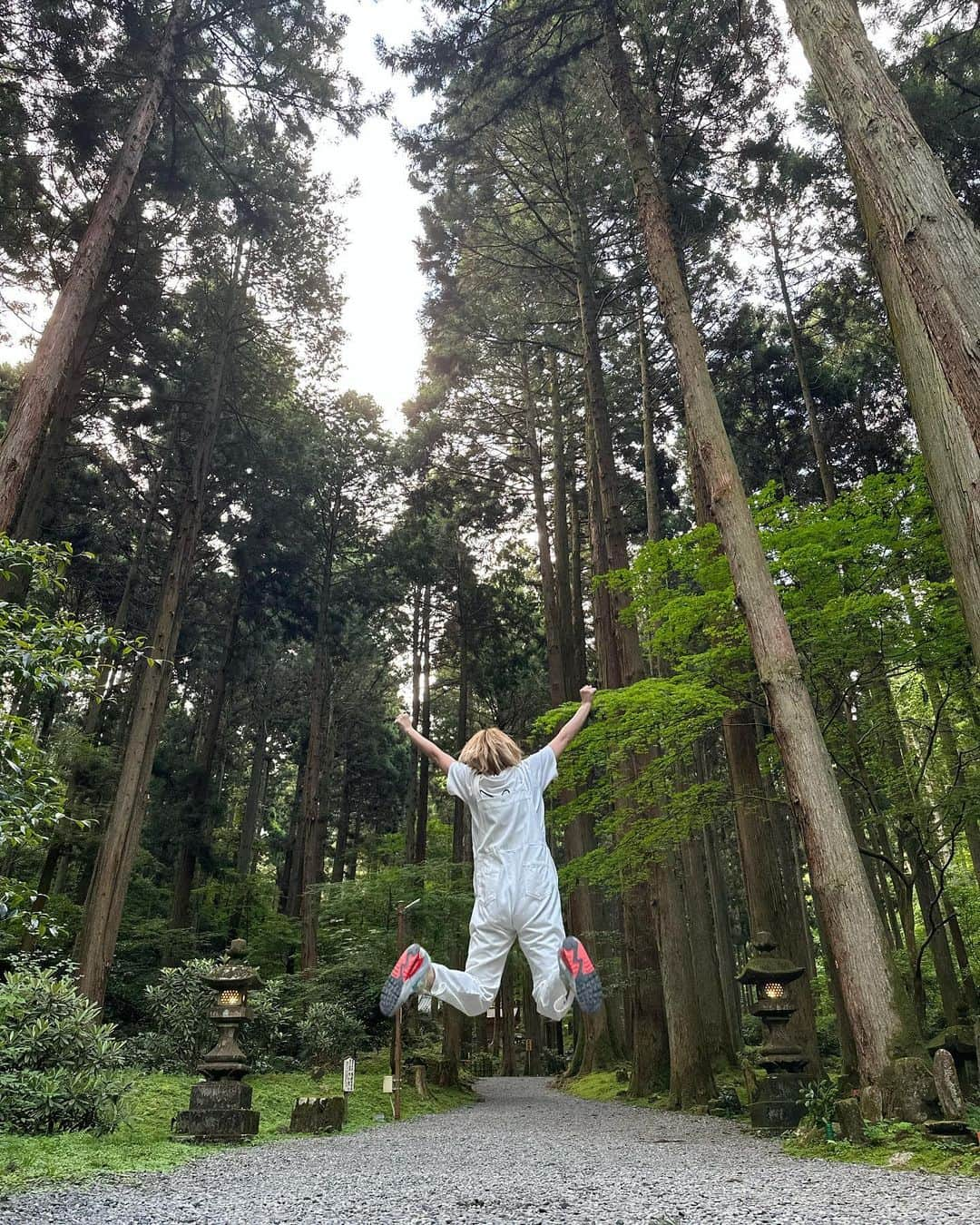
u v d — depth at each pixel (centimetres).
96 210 1046
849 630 980
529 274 1966
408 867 1798
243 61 1398
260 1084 1224
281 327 1973
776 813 1527
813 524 923
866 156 529
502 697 2750
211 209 1711
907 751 1370
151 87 1223
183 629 2388
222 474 2150
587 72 1516
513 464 2572
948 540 464
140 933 1794
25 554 603
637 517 2277
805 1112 814
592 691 240
